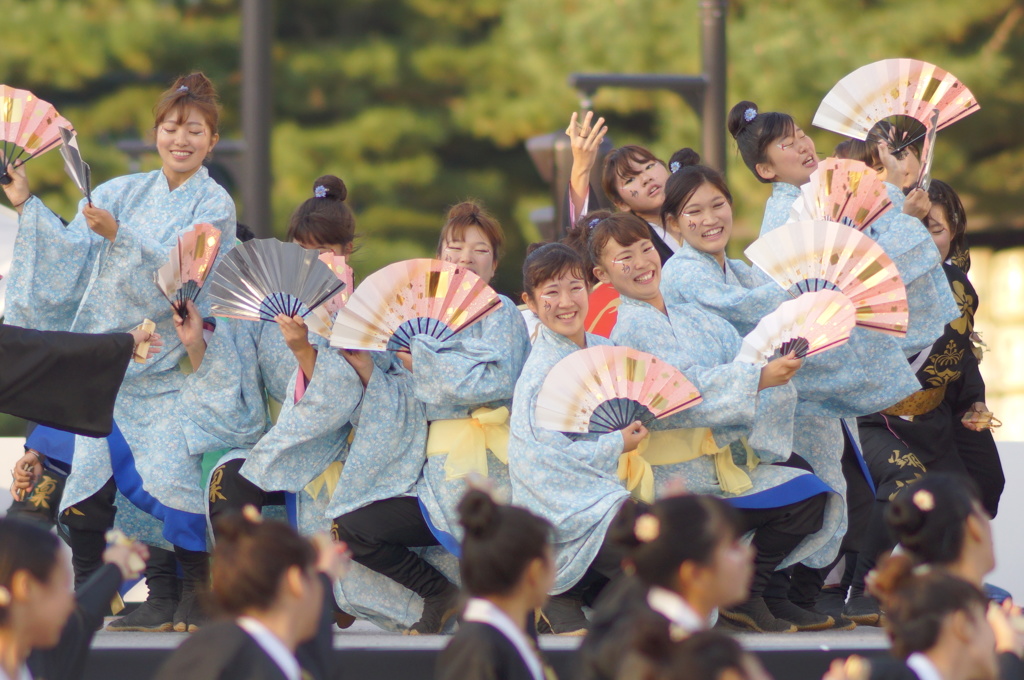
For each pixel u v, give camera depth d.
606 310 19.11
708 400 15.91
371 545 16.14
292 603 10.94
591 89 29.72
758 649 14.49
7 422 55.19
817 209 17.19
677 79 29.97
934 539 12.55
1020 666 11.91
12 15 57.81
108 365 15.88
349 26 63.81
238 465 16.56
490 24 63.16
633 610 11.14
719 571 11.17
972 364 19.36
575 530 15.23
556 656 14.53
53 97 61.31
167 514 16.45
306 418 16.11
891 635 11.45
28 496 17.53
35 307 16.83
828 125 18.69
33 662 11.61
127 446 16.77
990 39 49.00
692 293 17.27
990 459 19.55
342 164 59.28
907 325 15.91
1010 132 48.94
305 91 60.91
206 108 17.50
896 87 18.33
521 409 15.80
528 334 17.61
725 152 30.23
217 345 16.84
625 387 15.59
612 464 15.52
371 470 16.27
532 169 61.50
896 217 17.78
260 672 10.56
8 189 16.80
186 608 16.72
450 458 16.12
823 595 18.61
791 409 16.38
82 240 17.12
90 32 58.16
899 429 18.69
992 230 51.16
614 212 19.44
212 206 17.44
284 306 15.83
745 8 50.19
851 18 48.81
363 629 17.89
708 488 16.34
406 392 16.58
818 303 15.56
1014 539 20.80
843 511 16.31
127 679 14.45
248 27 30.78
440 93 62.00
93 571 17.09
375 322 16.00
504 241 18.12
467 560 11.44
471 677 11.03
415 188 59.78
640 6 51.53
